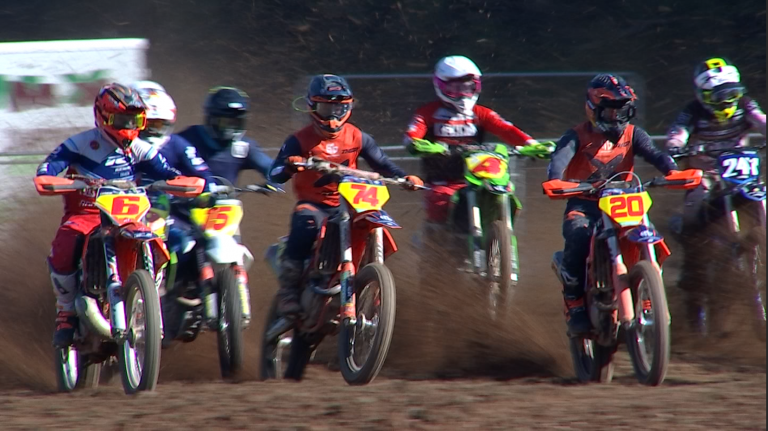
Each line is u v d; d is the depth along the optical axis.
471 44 77.25
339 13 78.94
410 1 79.06
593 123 24.66
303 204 25.34
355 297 23.27
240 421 18.50
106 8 82.06
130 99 23.22
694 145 30.44
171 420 18.70
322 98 24.83
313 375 27.23
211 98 28.20
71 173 23.92
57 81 47.53
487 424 18.05
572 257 23.94
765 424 17.81
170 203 26.97
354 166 25.97
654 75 73.31
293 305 24.84
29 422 18.83
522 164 42.34
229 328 25.39
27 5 82.81
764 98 68.00
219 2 80.62
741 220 29.28
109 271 22.66
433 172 30.81
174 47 77.81
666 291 33.84
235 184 28.56
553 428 17.75
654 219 42.88
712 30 75.06
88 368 25.33
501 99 49.94
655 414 18.72
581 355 25.06
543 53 76.38
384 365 27.52
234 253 25.72
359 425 18.05
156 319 21.73
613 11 78.00
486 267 28.81
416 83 46.09
